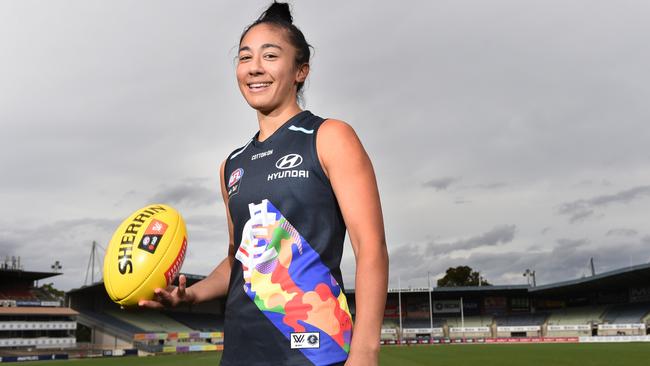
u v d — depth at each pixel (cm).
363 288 217
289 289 228
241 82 266
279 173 238
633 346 5319
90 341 6888
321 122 245
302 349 221
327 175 236
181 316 7956
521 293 9006
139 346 6012
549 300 9294
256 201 241
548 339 7500
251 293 233
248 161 255
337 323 227
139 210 302
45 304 6016
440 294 9069
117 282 275
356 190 228
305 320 223
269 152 248
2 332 5412
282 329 225
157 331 6881
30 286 6756
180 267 292
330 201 237
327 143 235
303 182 234
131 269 273
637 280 7450
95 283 6412
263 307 229
